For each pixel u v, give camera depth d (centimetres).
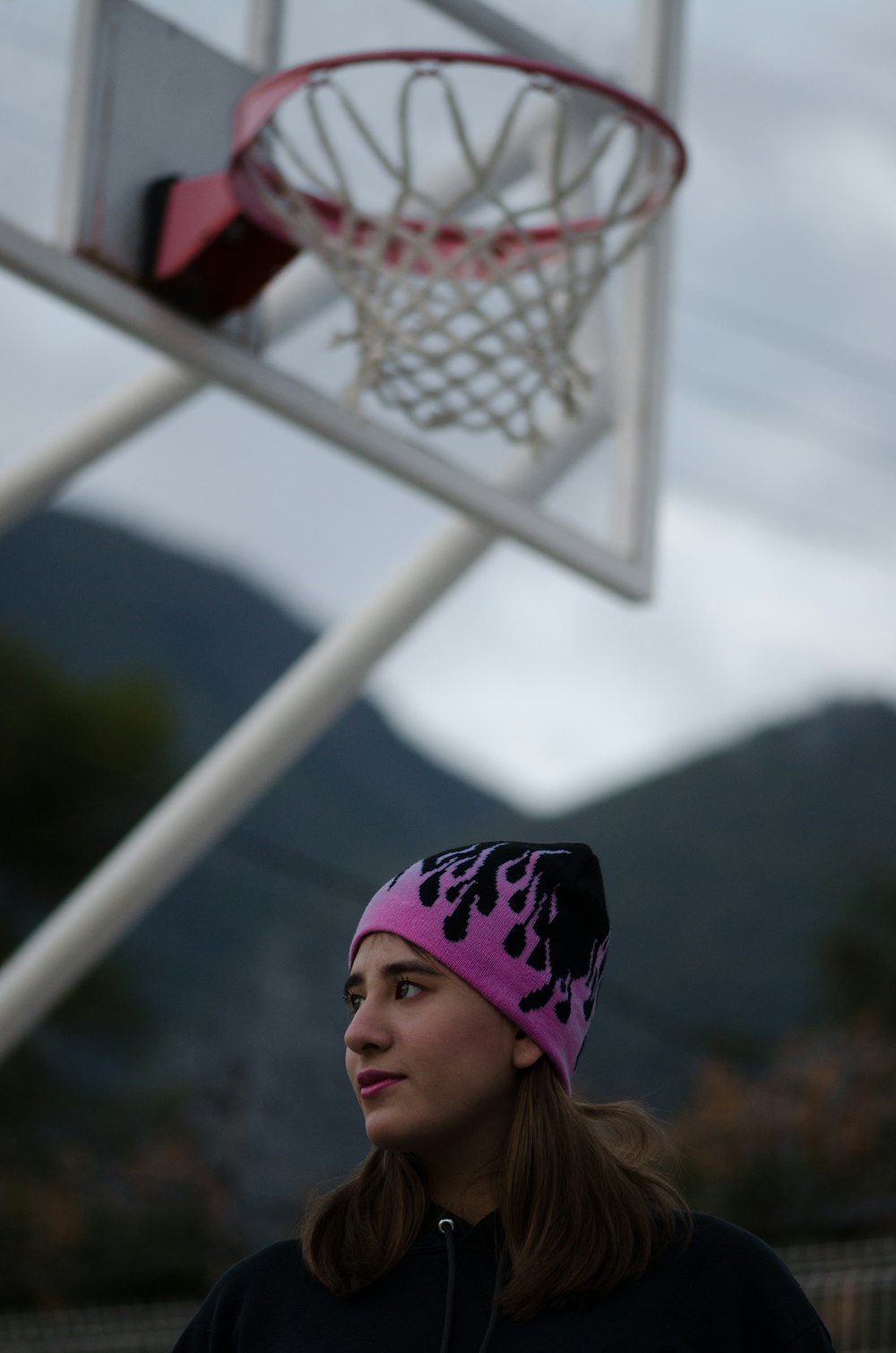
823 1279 882
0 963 2902
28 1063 2906
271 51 511
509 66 462
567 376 489
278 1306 206
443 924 205
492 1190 206
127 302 482
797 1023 4681
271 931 4169
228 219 473
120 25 491
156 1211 2125
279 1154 2612
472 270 480
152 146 492
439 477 522
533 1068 206
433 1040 201
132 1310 1203
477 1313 196
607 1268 195
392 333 481
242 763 668
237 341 498
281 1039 3428
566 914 211
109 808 3055
